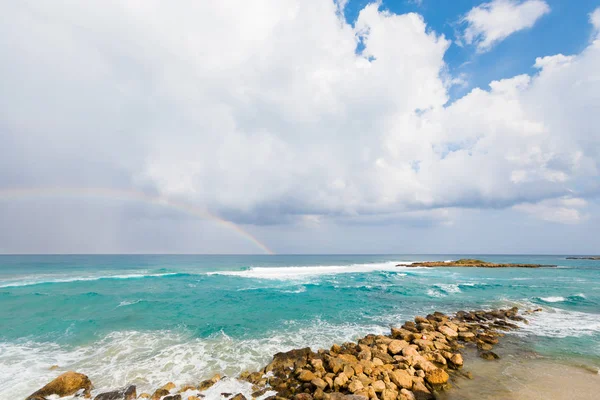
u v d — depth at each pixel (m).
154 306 19.44
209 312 18.20
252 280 33.28
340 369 9.64
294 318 17.05
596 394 8.41
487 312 17.98
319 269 48.19
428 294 24.67
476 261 66.81
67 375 9.06
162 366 10.64
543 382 9.17
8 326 15.00
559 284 31.67
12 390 8.87
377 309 19.30
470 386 8.95
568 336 13.71
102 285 28.42
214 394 8.59
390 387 8.65
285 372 9.91
